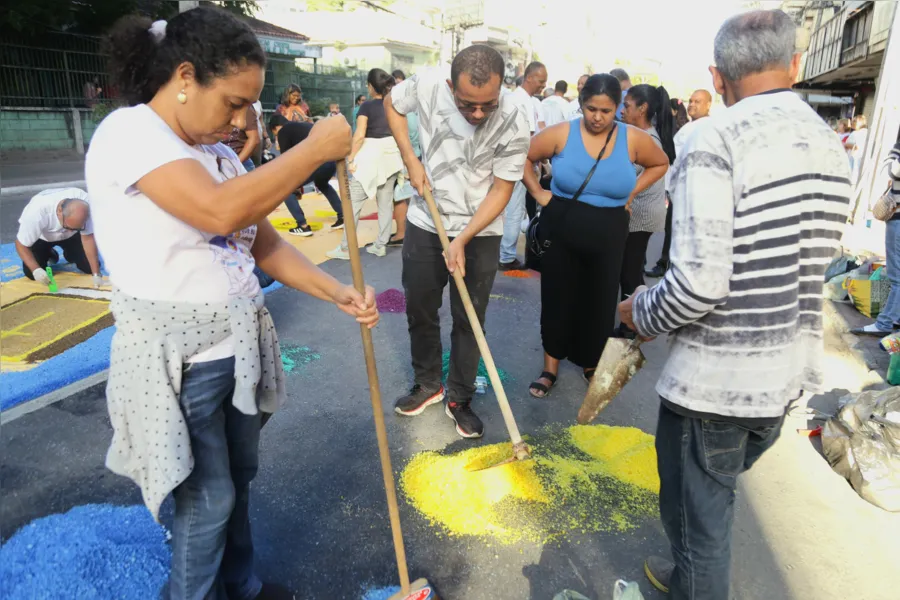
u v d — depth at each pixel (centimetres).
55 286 479
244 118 145
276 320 448
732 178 151
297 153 140
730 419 162
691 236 150
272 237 181
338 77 2588
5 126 1430
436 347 321
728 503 172
